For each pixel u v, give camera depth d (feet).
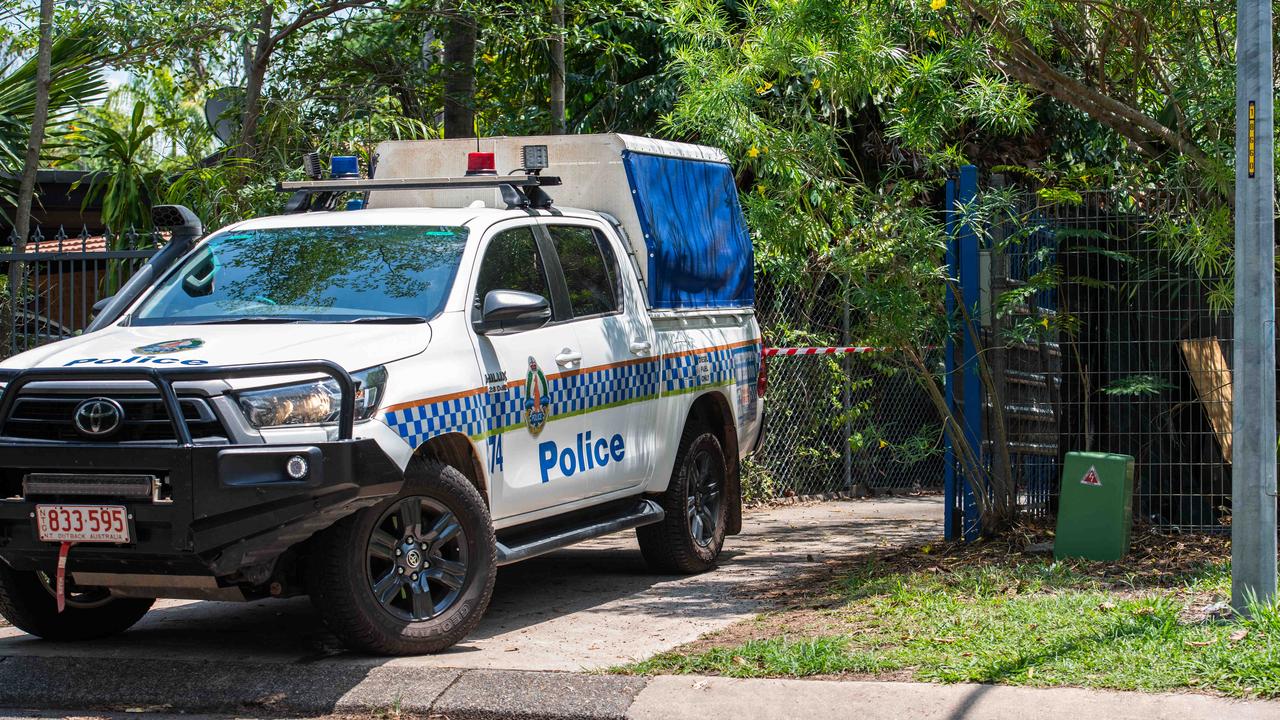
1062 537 23.98
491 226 22.22
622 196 25.98
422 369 19.34
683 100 27.53
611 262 24.98
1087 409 26.63
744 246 30.07
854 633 19.15
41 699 17.34
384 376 18.66
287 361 17.48
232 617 22.85
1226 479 26.05
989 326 26.09
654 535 26.14
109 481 17.03
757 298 40.06
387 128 44.27
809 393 40.52
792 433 40.27
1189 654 16.58
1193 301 26.07
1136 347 26.53
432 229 22.04
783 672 17.03
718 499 27.55
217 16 43.29
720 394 27.76
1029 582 22.02
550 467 22.08
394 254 21.56
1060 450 27.20
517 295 20.63
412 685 17.02
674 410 25.76
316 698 16.80
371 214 22.86
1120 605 19.39
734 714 15.52
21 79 43.04
